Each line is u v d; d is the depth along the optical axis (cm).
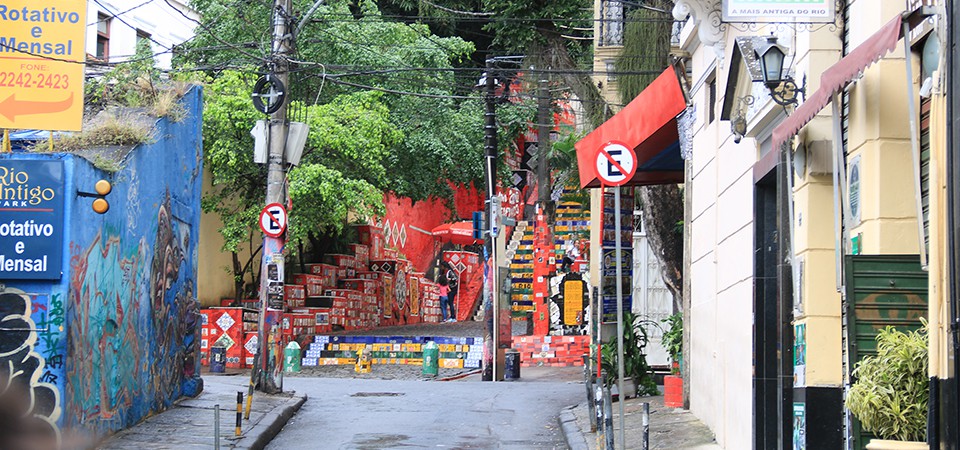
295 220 3030
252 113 2912
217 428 1338
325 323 3447
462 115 3453
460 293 4688
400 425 1748
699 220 1711
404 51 3284
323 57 3150
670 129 1834
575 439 1535
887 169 936
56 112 1359
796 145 1099
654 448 1438
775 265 1277
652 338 2780
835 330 1060
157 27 3494
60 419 1256
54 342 1262
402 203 4534
